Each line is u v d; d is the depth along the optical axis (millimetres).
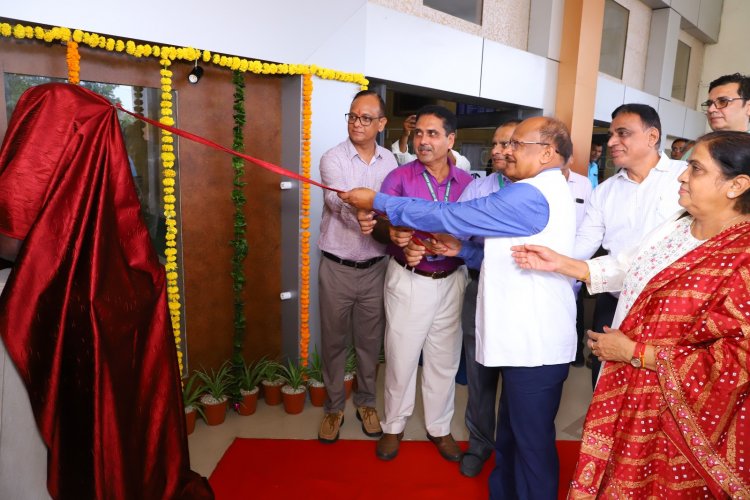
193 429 2564
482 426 2254
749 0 7379
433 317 2225
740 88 2207
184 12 2240
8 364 1196
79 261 1339
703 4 6973
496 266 1664
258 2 2479
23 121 1347
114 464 1371
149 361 1547
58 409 1303
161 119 2328
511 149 1682
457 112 5098
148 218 2469
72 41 1984
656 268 1339
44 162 1320
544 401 1691
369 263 2473
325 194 2426
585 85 4559
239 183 2641
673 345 1229
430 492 2131
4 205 1293
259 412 2793
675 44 6543
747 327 1109
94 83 2191
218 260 2744
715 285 1188
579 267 1538
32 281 1241
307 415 2773
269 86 2809
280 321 3086
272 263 2990
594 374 2662
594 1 4414
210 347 2781
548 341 1646
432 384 2344
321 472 2242
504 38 4242
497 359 1676
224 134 2658
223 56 2459
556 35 4434
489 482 1979
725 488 1176
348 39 2887
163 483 1609
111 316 1387
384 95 3270
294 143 2832
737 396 1138
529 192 1568
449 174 2256
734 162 1153
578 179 2684
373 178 2457
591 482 1369
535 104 4395
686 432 1205
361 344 2600
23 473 1238
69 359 1337
